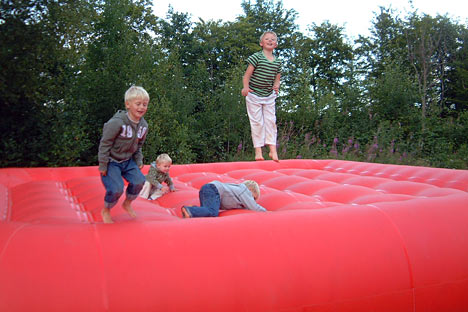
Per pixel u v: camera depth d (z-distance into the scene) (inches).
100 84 412.5
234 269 87.8
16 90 303.1
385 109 629.6
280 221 100.8
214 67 782.5
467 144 596.1
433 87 815.7
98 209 141.7
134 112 102.1
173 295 81.7
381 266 99.5
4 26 285.9
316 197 171.5
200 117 578.6
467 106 880.9
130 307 78.5
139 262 83.3
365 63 990.4
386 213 111.9
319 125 594.6
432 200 124.8
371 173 245.6
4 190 184.7
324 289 92.7
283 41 925.2
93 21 442.9
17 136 328.5
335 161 291.9
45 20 313.4
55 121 342.0
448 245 109.7
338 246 98.4
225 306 84.5
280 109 606.9
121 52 440.5
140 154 112.3
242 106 548.4
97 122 418.0
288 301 89.3
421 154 548.1
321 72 967.0
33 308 74.4
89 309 76.4
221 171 262.7
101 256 82.4
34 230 86.0
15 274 76.5
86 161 410.6
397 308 99.7
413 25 882.1
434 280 104.5
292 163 285.7
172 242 88.6
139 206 143.9
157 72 489.1
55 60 332.5
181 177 232.1
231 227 95.8
